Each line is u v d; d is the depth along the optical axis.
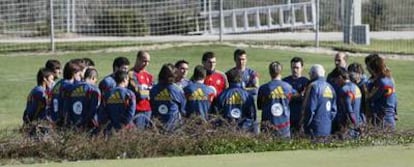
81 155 29.95
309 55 69.94
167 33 84.75
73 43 75.88
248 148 31.61
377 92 34.50
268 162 28.70
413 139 33.34
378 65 34.75
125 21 84.31
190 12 85.19
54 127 31.72
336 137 33.22
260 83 56.22
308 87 33.44
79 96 32.72
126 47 73.50
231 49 71.44
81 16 84.12
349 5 79.38
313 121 33.28
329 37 83.25
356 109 33.75
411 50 75.44
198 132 31.69
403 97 50.03
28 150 30.05
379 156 29.59
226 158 29.69
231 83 33.59
